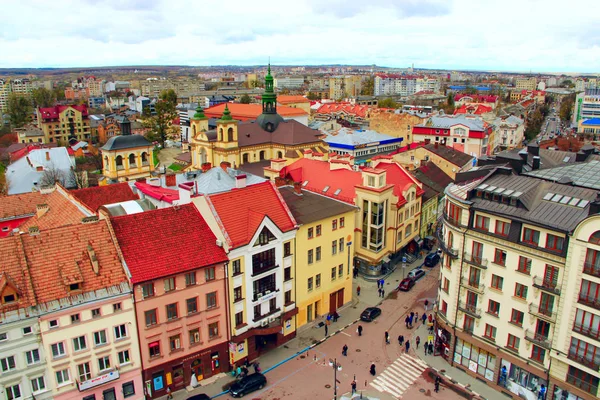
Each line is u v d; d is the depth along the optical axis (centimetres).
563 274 4362
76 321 4288
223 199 5497
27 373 4112
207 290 5028
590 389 4291
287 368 5428
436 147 11581
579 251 4188
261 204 5759
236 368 5359
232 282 5194
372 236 7419
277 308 5791
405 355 5675
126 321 4541
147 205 6359
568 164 6184
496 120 17438
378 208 7206
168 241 4988
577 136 19525
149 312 4688
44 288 4238
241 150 10562
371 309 6531
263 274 5488
